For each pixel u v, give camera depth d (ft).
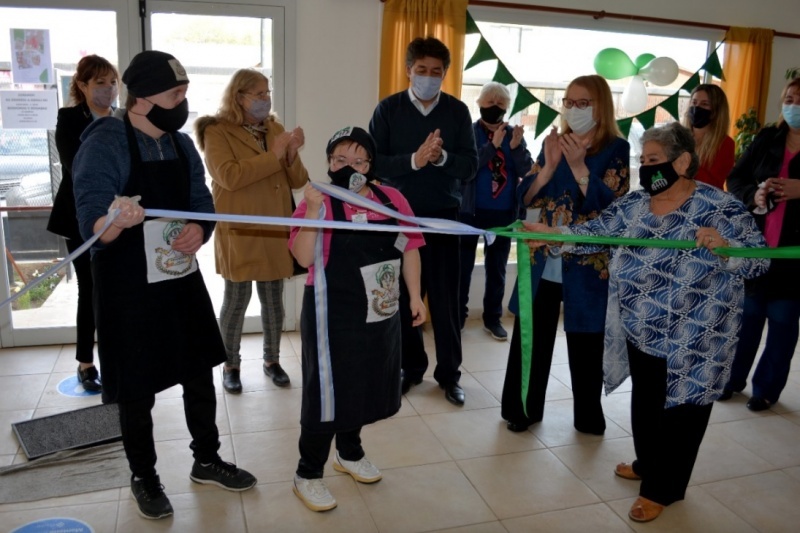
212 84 11.32
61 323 11.64
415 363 9.95
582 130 7.47
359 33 11.82
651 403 6.70
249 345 11.71
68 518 6.54
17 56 10.59
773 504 7.20
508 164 11.69
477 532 6.55
